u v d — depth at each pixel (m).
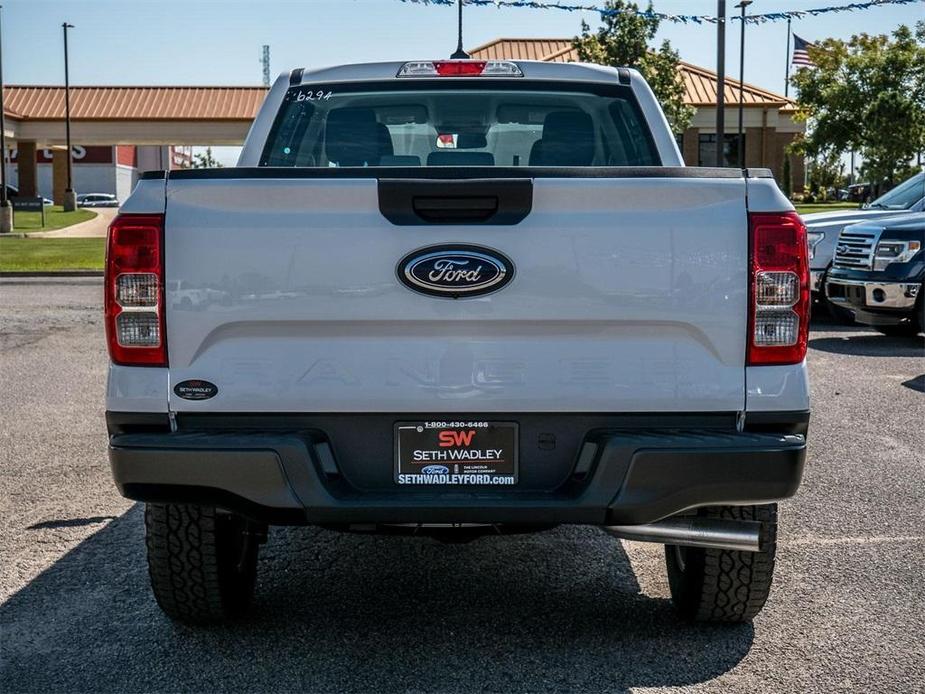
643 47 33.69
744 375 3.49
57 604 4.44
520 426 3.51
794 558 5.05
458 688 3.64
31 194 65.56
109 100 63.97
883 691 3.62
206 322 3.45
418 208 3.42
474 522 3.44
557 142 5.21
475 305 3.44
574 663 3.84
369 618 4.29
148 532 3.92
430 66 5.07
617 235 3.43
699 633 4.13
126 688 3.65
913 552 5.14
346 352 3.48
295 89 5.10
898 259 12.12
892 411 8.57
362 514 3.42
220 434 3.45
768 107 54.16
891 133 36.09
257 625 4.21
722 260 3.45
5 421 8.21
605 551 5.18
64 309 16.05
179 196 3.45
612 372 3.47
